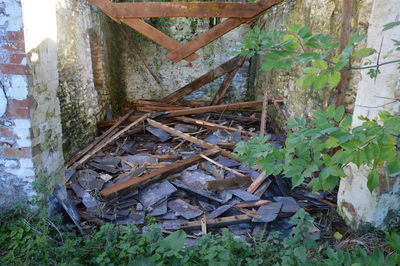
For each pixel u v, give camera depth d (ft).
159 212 10.41
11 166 8.19
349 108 10.94
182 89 24.07
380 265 3.69
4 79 7.50
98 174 13.23
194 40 14.64
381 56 7.72
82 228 9.07
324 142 3.80
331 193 11.51
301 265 6.00
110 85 22.31
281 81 19.25
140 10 13.79
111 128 18.51
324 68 3.89
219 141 17.42
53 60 9.06
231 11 13.94
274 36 4.07
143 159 14.89
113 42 23.20
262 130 18.24
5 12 7.09
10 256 6.84
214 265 6.47
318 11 13.71
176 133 17.33
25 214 8.42
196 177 12.75
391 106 7.44
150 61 26.55
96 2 13.71
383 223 8.59
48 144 9.03
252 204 10.85
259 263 7.14
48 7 8.59
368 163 3.43
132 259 6.98
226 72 23.89
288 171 3.92
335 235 8.97
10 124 7.86
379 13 7.76
